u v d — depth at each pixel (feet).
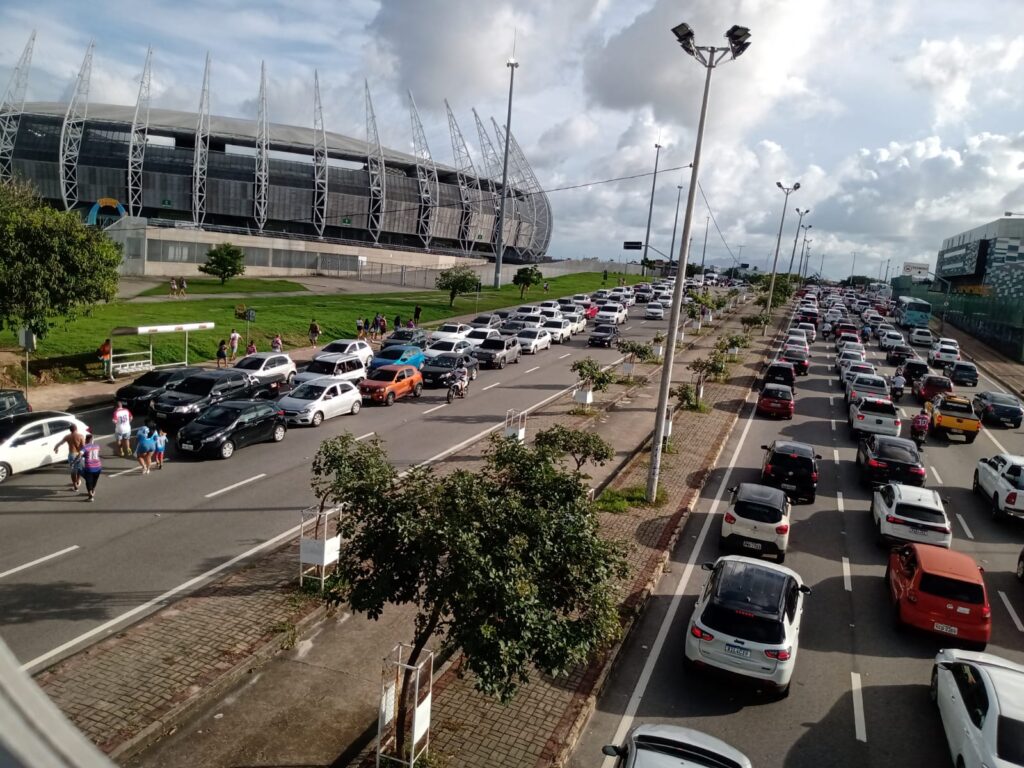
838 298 368.27
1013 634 46.52
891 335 201.57
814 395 129.18
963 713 31.71
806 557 56.75
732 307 296.92
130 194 337.11
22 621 38.45
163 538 50.75
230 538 51.44
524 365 142.92
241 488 62.54
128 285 195.83
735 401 117.08
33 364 96.53
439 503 27.12
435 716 32.42
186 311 150.41
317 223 371.56
